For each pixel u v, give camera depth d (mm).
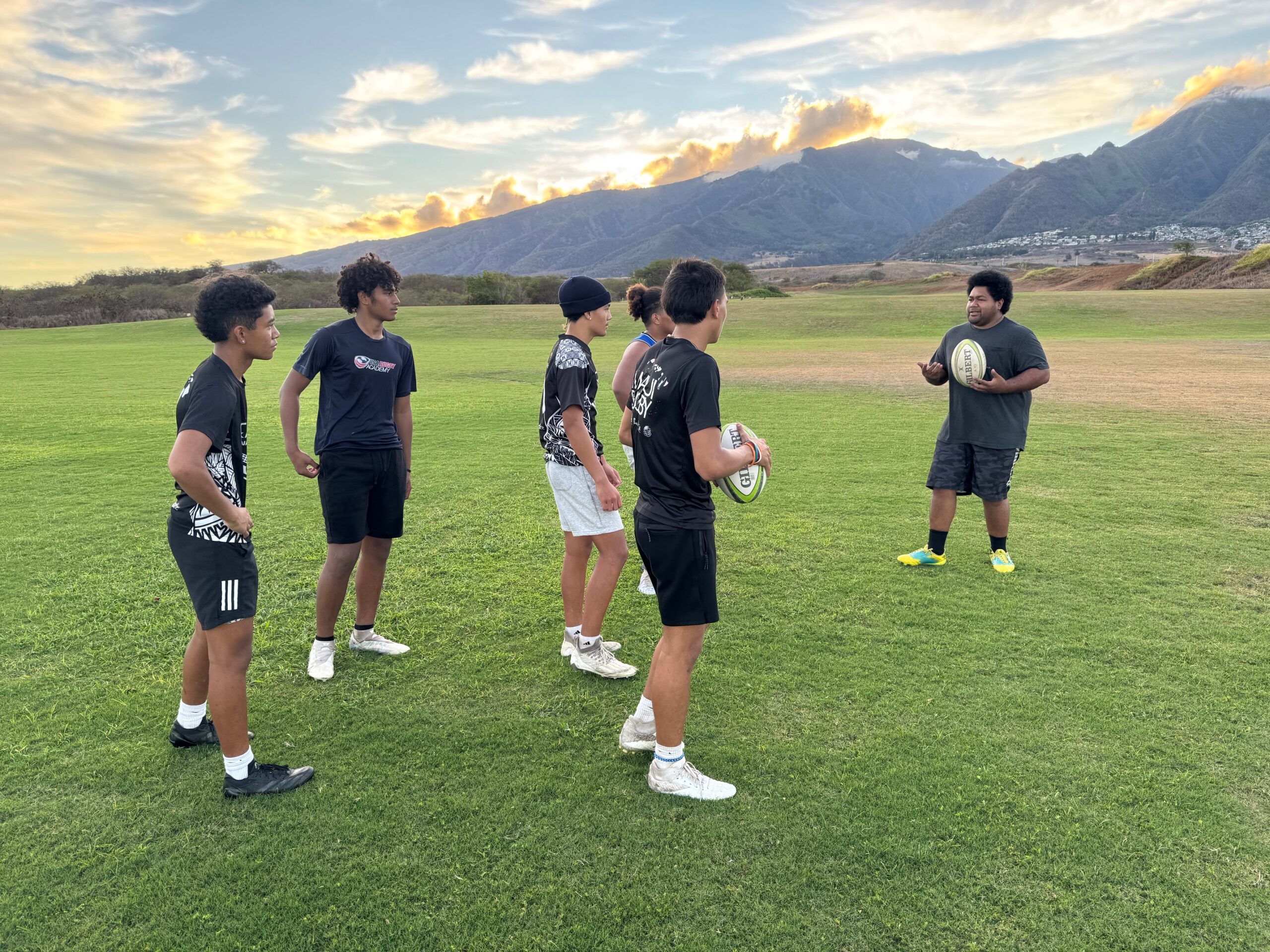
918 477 8273
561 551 5910
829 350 26766
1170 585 4969
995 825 2643
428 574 5406
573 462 3822
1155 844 2545
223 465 2785
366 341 3816
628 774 2994
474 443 10766
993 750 3098
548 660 4055
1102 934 2188
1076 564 5383
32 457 9977
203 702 3150
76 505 7504
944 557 5500
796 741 3188
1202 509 6777
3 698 3631
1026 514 6703
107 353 30312
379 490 3908
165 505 7508
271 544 6145
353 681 3812
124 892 2387
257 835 2645
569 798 2832
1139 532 6117
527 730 3336
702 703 3512
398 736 3275
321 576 3807
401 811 2764
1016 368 4992
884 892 2352
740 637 4230
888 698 3535
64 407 14781
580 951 2146
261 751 3166
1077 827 2623
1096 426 11031
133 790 2908
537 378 19594
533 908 2303
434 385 18156
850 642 4156
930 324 36500
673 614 2807
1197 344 24531
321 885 2408
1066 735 3209
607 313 3770
